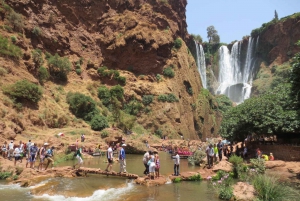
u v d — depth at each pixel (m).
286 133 22.52
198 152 21.34
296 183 13.52
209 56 99.56
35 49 42.94
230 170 16.02
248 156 22.78
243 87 84.81
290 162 18.22
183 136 49.88
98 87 48.97
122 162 15.78
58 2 50.84
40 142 24.89
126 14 58.53
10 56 35.25
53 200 10.95
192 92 60.03
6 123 26.02
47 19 47.53
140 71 54.84
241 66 95.44
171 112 50.00
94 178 14.89
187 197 11.30
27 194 11.85
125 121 41.16
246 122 22.28
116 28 56.88
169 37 59.38
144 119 48.41
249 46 95.00
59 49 48.00
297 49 80.38
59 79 44.38
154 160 15.03
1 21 38.47
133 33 54.06
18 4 42.72
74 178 14.76
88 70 51.09
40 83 39.25
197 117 58.47
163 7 64.00
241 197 10.67
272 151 21.44
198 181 14.71
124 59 54.72
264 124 20.83
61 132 32.38
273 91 25.59
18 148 17.66
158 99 50.78
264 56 89.62
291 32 83.38
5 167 16.45
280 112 20.73
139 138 38.28
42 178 14.47
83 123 38.31
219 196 11.30
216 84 94.25
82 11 54.78
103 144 30.98
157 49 56.06
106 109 44.88
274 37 87.56
